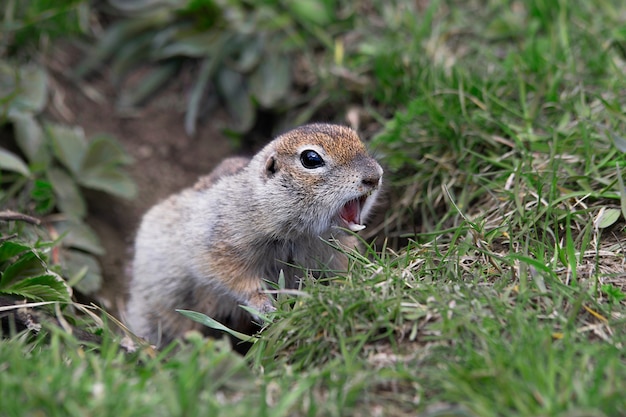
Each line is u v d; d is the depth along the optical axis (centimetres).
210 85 1457
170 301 1062
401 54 1284
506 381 598
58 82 1409
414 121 1181
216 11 1427
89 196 1317
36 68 1302
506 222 953
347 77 1321
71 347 702
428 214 1143
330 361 707
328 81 1340
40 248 1009
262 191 941
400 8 1411
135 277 1107
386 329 737
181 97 1476
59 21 1387
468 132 1130
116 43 1462
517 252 891
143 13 1458
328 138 926
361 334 728
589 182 990
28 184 1199
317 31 1393
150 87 1466
